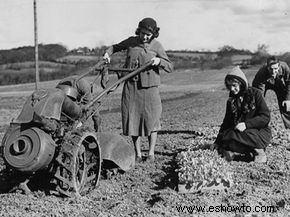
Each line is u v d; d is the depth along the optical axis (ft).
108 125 56.08
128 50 30.19
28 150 22.03
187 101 94.89
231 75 28.32
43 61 275.18
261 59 269.03
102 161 27.20
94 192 24.62
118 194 24.53
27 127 22.54
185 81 189.67
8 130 22.79
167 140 39.22
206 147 30.96
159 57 29.99
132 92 30.01
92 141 24.81
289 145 34.35
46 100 23.02
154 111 30.07
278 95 34.60
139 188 25.44
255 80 34.19
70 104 24.17
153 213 21.03
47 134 22.56
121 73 30.73
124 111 30.32
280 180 25.99
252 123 28.45
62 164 22.57
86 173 24.40
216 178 24.23
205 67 263.49
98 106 27.07
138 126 30.19
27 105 23.06
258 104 28.63
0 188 25.26
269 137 28.99
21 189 24.13
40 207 21.98
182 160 27.27
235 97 29.07
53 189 23.89
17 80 217.77
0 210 21.84
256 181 25.88
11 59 274.77
